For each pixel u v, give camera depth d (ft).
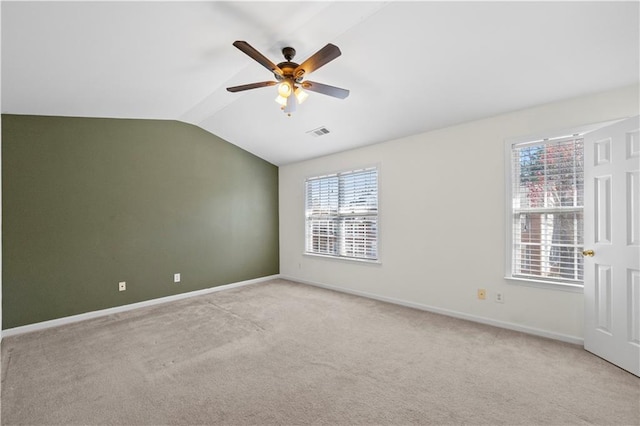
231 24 7.02
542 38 7.03
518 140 10.09
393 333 10.00
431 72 8.82
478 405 6.22
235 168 16.85
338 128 13.15
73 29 6.44
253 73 9.60
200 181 15.34
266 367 7.84
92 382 7.20
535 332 9.73
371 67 8.89
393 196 13.46
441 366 7.80
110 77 8.95
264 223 18.28
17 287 10.50
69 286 11.52
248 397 6.57
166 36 7.18
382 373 7.48
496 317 10.57
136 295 13.14
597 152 8.27
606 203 8.01
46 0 5.44
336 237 16.03
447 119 11.22
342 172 15.65
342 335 9.87
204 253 15.43
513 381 7.07
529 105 9.74
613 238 7.80
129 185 13.05
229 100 11.87
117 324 11.07
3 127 10.34
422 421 5.76
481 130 10.92
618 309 7.65
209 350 8.85
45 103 10.14
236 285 16.75
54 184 11.28
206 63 8.75
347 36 7.67
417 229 12.64
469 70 8.49
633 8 6.00
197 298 14.43
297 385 7.00
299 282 17.76
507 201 10.30
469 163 11.19
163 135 14.07
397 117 11.57
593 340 8.34
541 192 9.80
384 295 13.80
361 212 14.88
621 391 6.63
